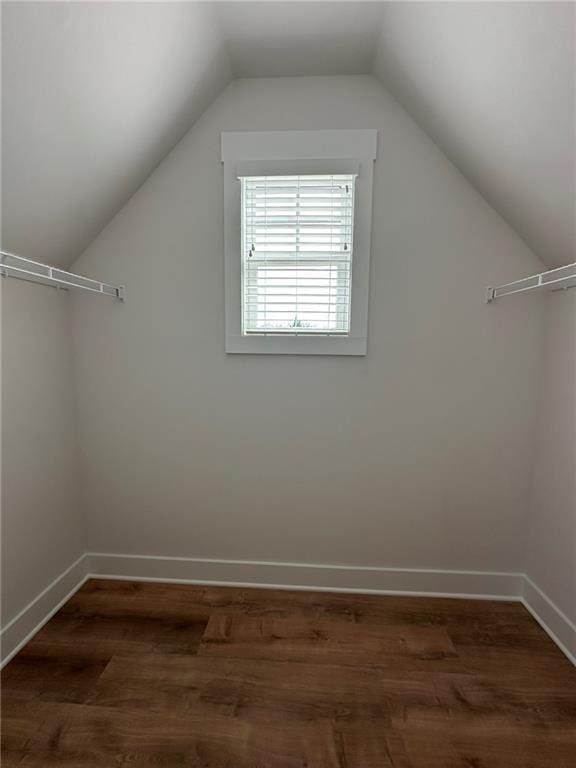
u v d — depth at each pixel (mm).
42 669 1464
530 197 1494
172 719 1275
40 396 1717
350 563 1986
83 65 1150
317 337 1851
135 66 1300
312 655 1542
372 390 1883
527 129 1275
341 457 1933
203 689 1384
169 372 1932
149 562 2043
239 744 1201
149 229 1851
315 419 1918
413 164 1748
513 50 1115
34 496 1681
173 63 1424
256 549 2012
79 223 1686
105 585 1992
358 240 1781
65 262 1822
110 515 2037
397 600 1907
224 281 1851
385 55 1581
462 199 1756
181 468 1989
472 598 1938
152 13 1214
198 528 2020
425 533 1949
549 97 1132
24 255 1548
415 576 1961
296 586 2000
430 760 1168
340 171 1743
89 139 1366
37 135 1191
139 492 2014
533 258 1757
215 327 1890
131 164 1651
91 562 2055
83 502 2033
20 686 1392
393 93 1718
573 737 1240
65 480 1898
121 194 1759
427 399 1875
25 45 991
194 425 1959
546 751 1197
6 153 1162
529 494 1888
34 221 1459
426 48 1379
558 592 1670
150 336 1915
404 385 1872
